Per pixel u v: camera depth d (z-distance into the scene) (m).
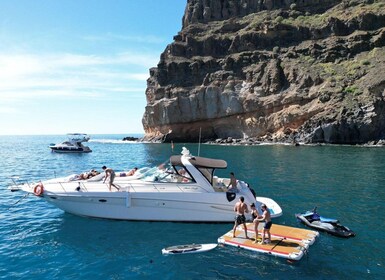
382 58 77.62
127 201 15.91
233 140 83.19
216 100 90.06
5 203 20.66
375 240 14.04
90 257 12.59
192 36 106.19
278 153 51.88
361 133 66.38
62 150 67.50
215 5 118.00
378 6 92.06
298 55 89.38
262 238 13.29
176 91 94.19
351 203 20.03
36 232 15.16
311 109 73.56
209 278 10.98
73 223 16.19
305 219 16.16
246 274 11.23
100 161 48.47
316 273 11.28
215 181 17.34
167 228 15.46
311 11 104.38
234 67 94.50
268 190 23.95
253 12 114.56
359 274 11.21
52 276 11.09
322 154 48.94
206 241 14.04
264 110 82.81
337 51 85.06
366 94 70.06
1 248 13.39
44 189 16.75
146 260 12.32
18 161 50.31
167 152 61.88
